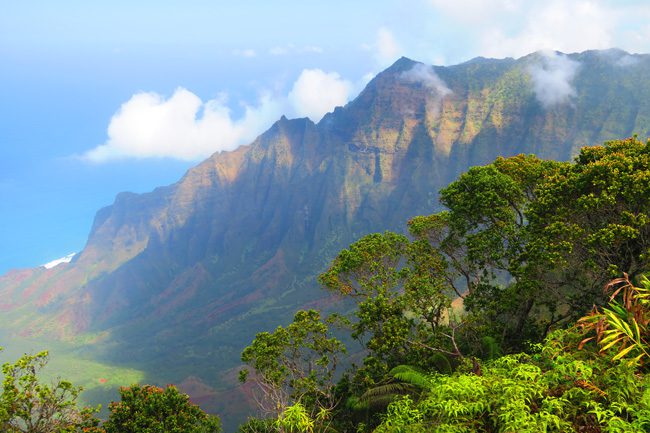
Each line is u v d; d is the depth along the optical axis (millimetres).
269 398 16891
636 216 14711
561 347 6324
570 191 16156
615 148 17172
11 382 15898
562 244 15344
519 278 18141
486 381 5914
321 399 19281
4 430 15516
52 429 16562
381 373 18938
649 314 6043
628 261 15359
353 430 16094
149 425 19328
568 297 17750
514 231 19578
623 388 5188
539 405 5672
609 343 5605
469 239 19578
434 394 6051
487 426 5609
